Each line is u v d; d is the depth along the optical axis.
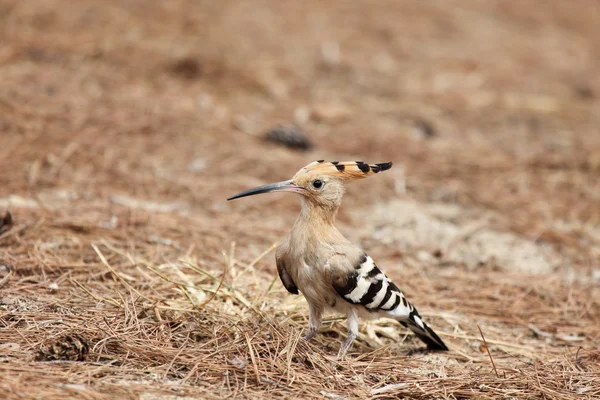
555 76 22.75
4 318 7.57
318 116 17.42
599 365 8.28
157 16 20.84
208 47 19.69
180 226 10.92
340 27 23.62
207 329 7.74
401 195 14.05
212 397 6.49
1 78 15.37
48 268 8.91
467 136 17.80
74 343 6.85
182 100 16.59
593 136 18.34
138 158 13.53
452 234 12.54
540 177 15.31
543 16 28.66
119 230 10.35
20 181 11.88
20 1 19.39
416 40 23.73
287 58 20.61
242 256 10.38
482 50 23.84
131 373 6.73
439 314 9.44
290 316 8.45
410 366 7.93
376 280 7.77
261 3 23.97
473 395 7.18
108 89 16.22
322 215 7.90
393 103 19.11
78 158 12.97
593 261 11.92
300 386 6.95
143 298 8.34
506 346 8.82
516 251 12.09
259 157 14.54
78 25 19.09
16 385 6.10
